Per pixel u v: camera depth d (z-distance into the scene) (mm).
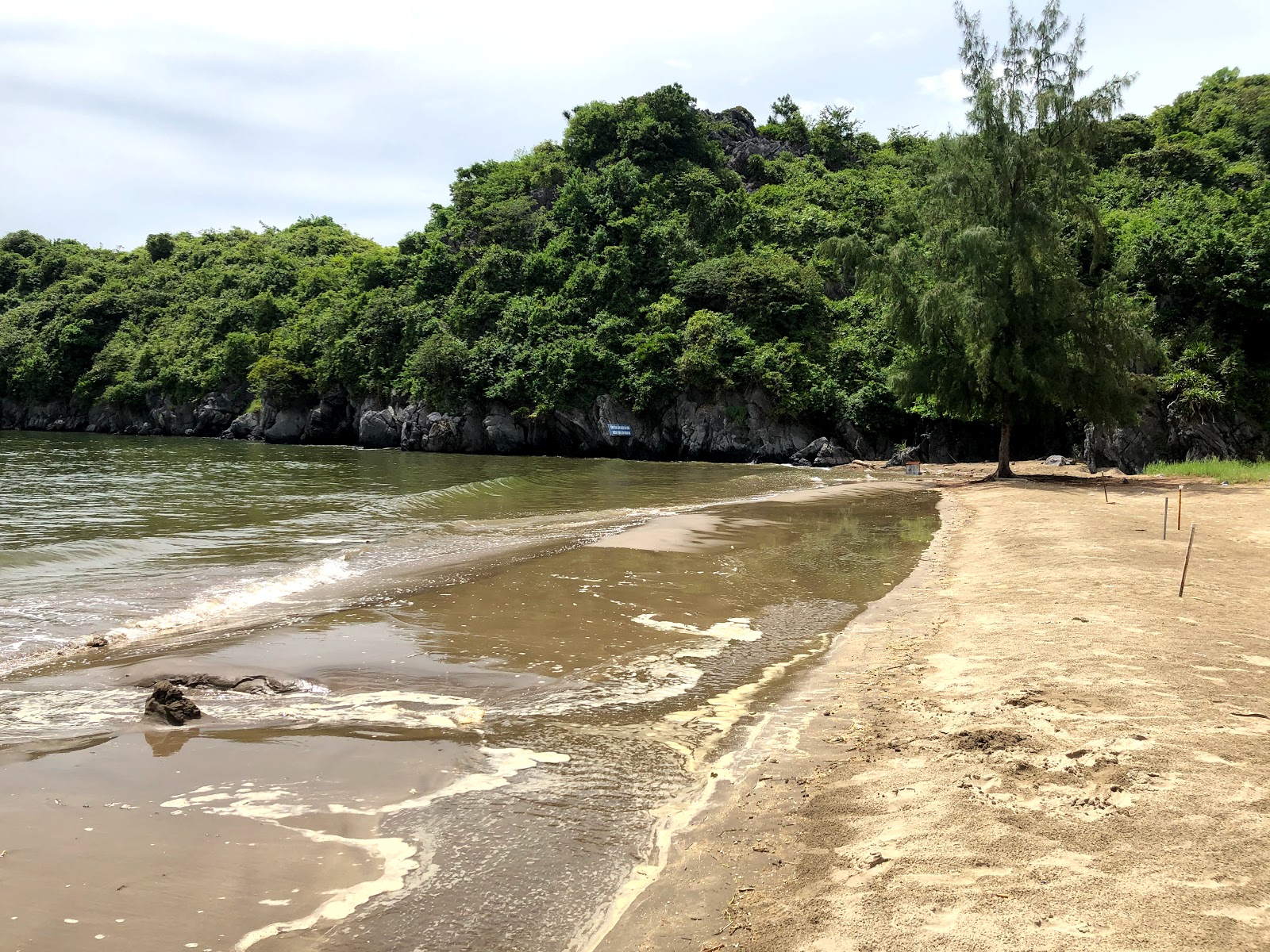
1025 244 27688
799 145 88688
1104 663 7391
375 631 9797
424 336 60000
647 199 64062
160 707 6832
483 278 61844
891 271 30359
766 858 4402
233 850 4633
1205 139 63531
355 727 6742
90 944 3691
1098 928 3449
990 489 27344
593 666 8531
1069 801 4695
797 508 23047
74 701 7270
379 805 5234
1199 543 14719
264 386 63969
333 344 64312
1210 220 42750
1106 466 37344
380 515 21188
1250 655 7660
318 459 44469
